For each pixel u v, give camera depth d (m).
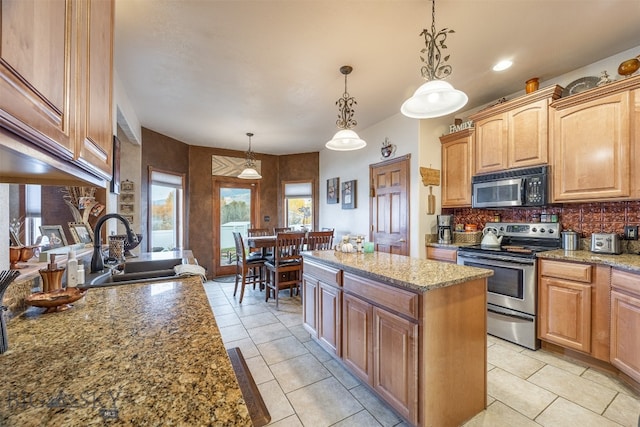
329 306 2.20
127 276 1.75
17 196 1.63
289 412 1.71
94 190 2.54
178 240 4.87
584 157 2.34
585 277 2.13
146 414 0.51
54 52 0.63
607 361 2.02
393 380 1.59
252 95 3.10
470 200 3.24
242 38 2.11
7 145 0.50
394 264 1.95
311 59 2.40
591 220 2.58
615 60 2.39
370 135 4.20
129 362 0.69
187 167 5.04
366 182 4.29
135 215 3.82
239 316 3.30
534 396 1.82
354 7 1.80
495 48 2.27
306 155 5.71
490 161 3.01
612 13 1.87
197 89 2.94
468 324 1.59
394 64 2.49
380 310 1.68
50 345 0.78
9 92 0.48
